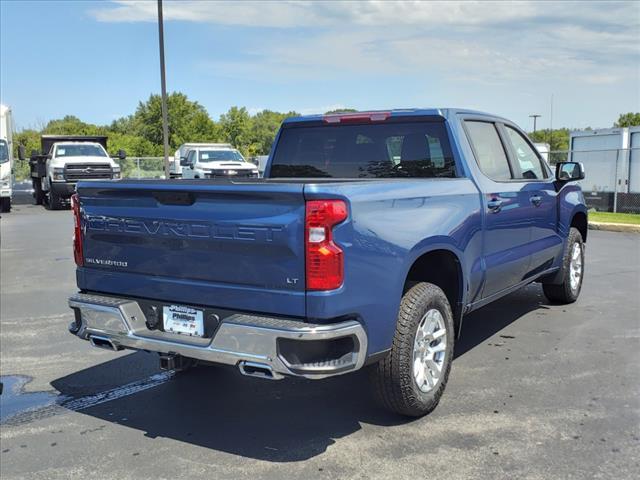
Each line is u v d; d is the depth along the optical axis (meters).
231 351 3.57
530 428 4.09
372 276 3.68
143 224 4.02
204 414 4.50
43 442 4.09
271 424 4.30
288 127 5.88
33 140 68.56
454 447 3.85
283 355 3.45
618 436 3.95
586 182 20.02
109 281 4.28
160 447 3.98
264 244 3.52
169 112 85.19
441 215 4.38
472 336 6.20
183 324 3.93
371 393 4.45
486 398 4.60
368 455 3.78
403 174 5.27
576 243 7.31
